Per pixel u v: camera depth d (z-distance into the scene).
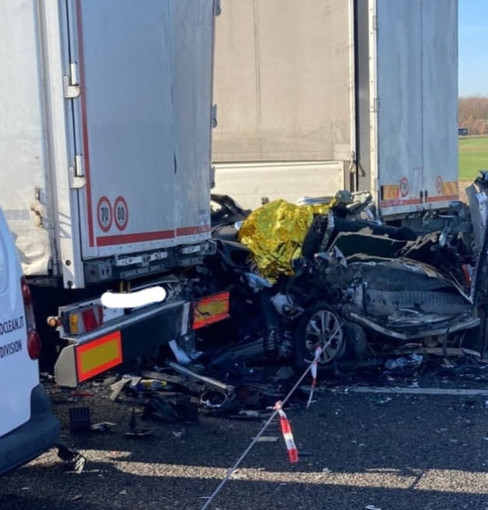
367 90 10.51
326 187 10.83
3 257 4.45
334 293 8.11
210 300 7.34
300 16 10.88
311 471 5.39
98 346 5.62
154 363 6.93
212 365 7.12
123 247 5.85
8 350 4.36
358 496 4.97
